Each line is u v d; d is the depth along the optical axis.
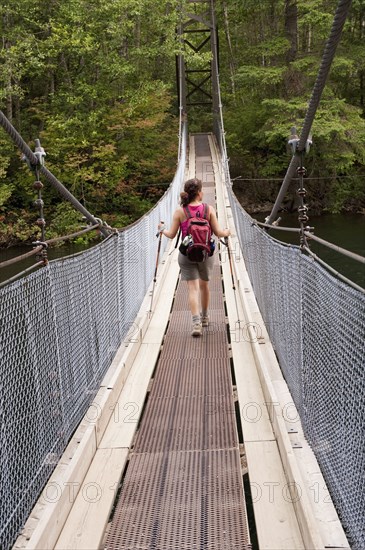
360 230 18.86
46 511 2.39
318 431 2.86
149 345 5.04
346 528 2.34
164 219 9.92
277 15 25.80
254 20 27.92
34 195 18.48
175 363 4.62
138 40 20.66
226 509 2.64
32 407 2.59
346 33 21.92
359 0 19.75
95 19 18.52
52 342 2.90
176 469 3.00
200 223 4.90
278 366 4.15
